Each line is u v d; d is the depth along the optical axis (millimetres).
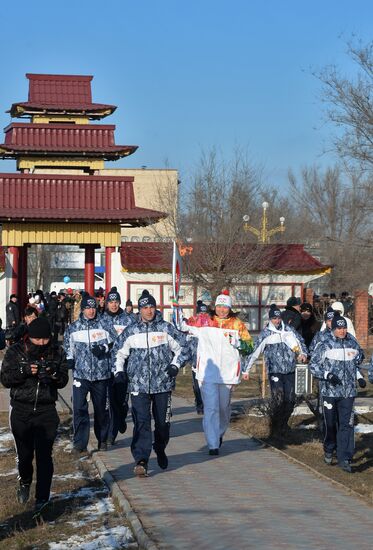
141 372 10812
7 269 37062
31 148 40438
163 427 10938
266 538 7828
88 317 13039
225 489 10086
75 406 13023
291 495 9812
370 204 37844
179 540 7762
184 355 10922
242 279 39812
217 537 7855
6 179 36750
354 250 42312
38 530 8664
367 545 7625
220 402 12711
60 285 66125
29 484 9852
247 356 13836
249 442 13719
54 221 36750
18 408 9406
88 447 13148
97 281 67875
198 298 39406
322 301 36438
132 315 15000
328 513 8922
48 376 9344
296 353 14469
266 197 56062
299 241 59812
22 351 9367
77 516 9164
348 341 11883
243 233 40531
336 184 62781
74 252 75625
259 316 40156
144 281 38969
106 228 37562
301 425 15570
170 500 9461
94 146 40875
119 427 13742
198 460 12062
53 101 43875
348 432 11766
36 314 12500
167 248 38438
